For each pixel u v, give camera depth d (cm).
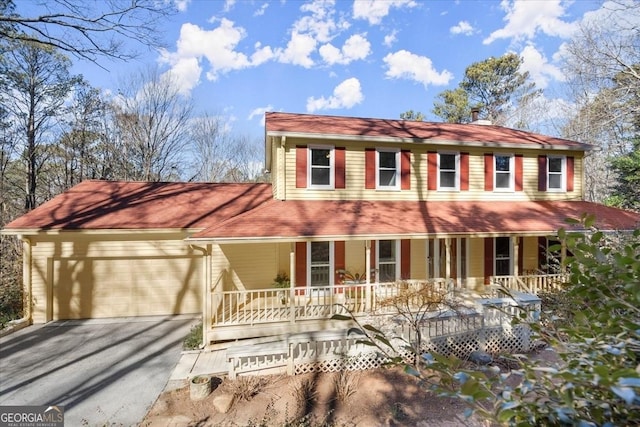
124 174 2797
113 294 1170
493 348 921
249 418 613
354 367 809
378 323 924
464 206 1273
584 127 1984
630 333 167
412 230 1030
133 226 1126
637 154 1705
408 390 714
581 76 1844
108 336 996
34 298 1110
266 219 1020
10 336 994
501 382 160
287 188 1177
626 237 514
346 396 689
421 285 1000
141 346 927
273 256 1218
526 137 1480
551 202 1391
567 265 226
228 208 1304
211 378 736
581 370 140
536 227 1131
